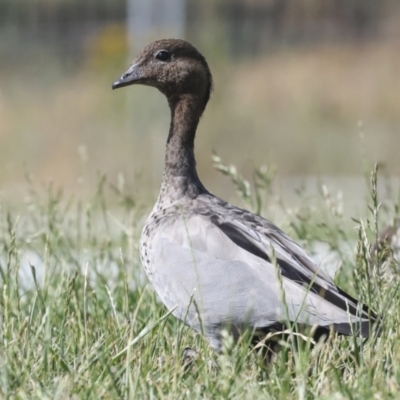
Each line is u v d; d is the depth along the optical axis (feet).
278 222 49.88
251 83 124.06
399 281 29.86
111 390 24.47
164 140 88.94
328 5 143.64
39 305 32.53
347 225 52.29
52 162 98.37
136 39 90.74
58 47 132.05
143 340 29.01
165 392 25.08
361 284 28.71
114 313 30.45
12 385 24.91
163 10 92.22
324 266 37.17
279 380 25.45
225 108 113.70
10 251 30.50
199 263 28.84
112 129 106.22
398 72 127.24
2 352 27.45
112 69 124.06
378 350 26.18
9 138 105.19
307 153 103.09
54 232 39.65
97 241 42.29
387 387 24.13
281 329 28.02
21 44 132.26
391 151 102.63
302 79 125.59
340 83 124.77
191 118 34.22
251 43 137.28
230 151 104.42
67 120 110.52
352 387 24.57
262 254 28.45
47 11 134.10
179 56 34.45
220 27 135.33
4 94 119.03
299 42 139.03
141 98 95.55
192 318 29.14
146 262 30.58
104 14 134.92
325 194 38.70
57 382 25.46
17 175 95.25
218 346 29.12
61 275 34.73
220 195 85.10
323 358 27.12
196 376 26.84
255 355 28.04
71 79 124.67
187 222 29.96
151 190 75.46
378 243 29.99
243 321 28.27
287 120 112.88
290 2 142.72
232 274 28.37
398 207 37.65
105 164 95.40
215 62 121.29
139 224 45.03
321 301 27.55
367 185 38.91
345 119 114.52
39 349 28.81
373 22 144.25
